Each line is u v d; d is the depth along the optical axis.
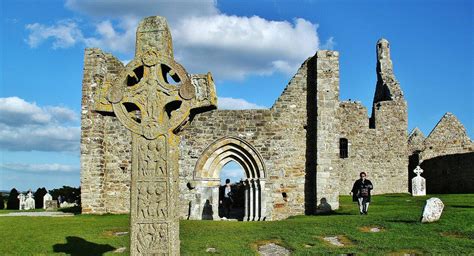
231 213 32.19
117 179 27.27
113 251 15.64
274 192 27.27
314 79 27.66
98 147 26.88
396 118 41.47
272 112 27.72
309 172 27.44
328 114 26.95
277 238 16.86
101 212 26.66
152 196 9.54
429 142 43.72
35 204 49.12
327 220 19.81
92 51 27.11
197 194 27.27
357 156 40.91
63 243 16.86
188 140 27.72
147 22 9.94
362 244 15.48
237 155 27.88
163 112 9.70
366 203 21.62
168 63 9.76
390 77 44.50
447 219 17.98
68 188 59.75
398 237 16.05
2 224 21.12
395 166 41.12
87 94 27.06
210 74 9.77
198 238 17.17
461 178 37.88
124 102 9.80
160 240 9.45
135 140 9.71
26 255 15.22
